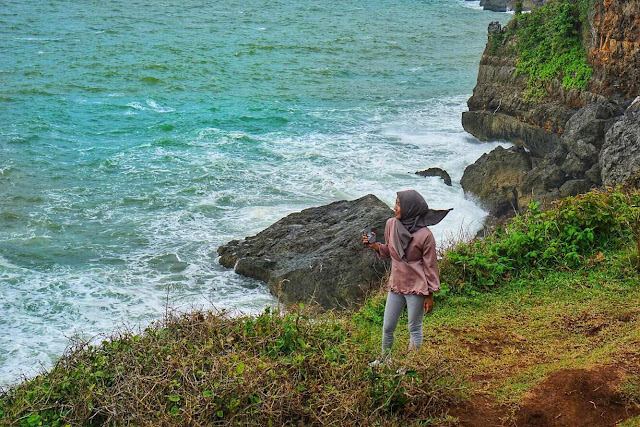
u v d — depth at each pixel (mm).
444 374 6180
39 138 24234
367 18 55812
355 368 5980
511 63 23422
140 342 6414
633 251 8805
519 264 9094
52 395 5926
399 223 6234
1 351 11398
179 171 21219
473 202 19391
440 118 28312
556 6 21797
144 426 5277
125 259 15328
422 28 52156
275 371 5816
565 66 21109
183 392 5520
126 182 20328
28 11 49938
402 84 34938
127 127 26125
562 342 7184
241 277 13695
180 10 54500
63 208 18328
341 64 39156
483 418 5922
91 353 6480
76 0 55781
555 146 21391
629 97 18891
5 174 20578
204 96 31156
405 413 5883
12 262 15078
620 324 7449
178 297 13258
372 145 24297
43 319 12547
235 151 23359
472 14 60750
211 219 17781
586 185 17359
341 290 11148
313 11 57844
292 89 33094
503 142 23766
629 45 18578
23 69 34094
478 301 8336
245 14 54438
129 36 43656
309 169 21531
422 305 6281
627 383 6164
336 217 13844
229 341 6266
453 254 9008
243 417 5367
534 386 6293
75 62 36094
